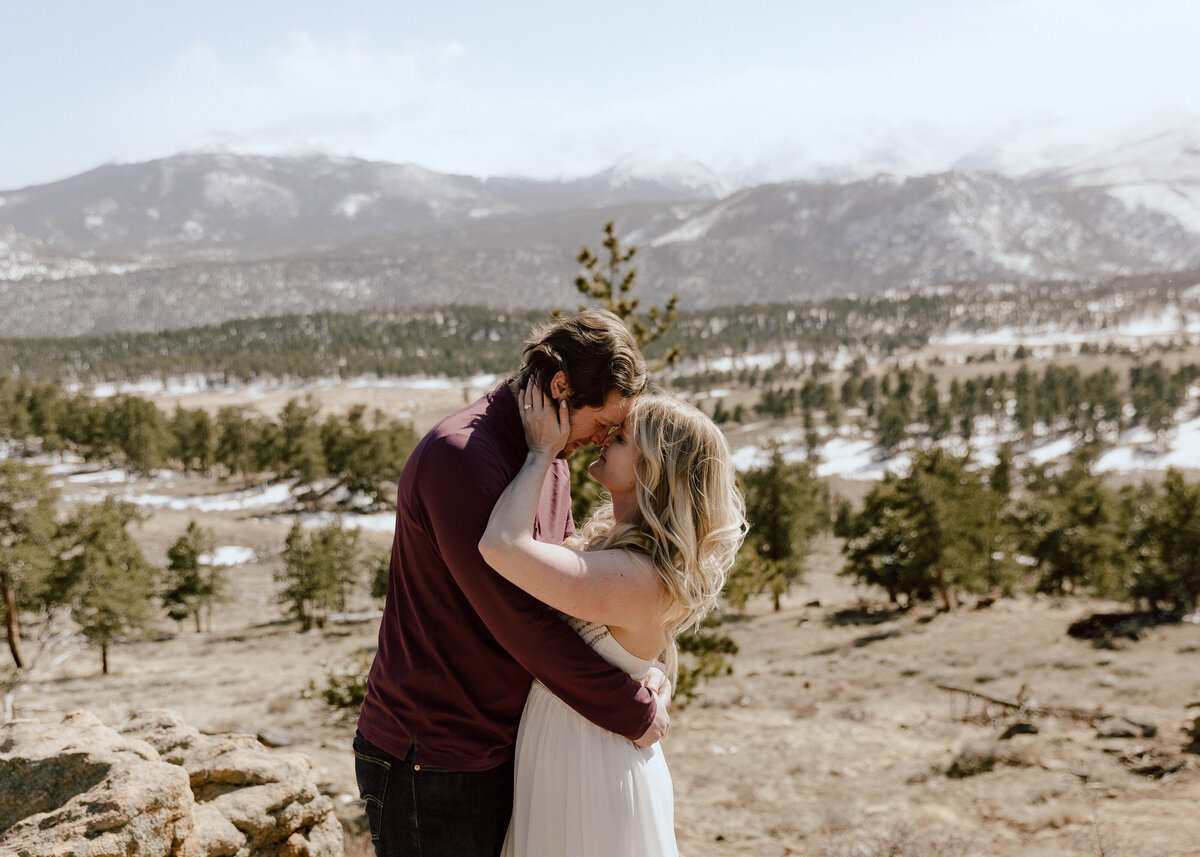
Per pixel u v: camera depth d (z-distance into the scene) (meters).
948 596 39.97
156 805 2.91
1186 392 189.62
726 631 38.84
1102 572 38.62
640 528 2.15
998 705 16.50
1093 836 6.96
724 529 2.17
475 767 2.13
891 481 41.16
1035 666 21.72
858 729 15.24
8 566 36.16
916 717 16.45
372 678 2.24
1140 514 37.47
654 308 10.47
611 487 2.21
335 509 109.69
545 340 2.08
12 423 150.88
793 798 10.63
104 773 3.09
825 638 33.59
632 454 2.16
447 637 2.06
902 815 8.71
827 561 77.44
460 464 1.94
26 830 2.79
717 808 10.40
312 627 53.88
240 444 128.25
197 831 3.61
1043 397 185.12
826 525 87.44
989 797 9.07
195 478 135.12
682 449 2.09
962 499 38.81
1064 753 10.53
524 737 2.19
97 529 39.59
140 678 37.25
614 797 2.13
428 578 2.04
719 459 2.14
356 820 7.55
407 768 2.12
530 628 1.97
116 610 38.66
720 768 12.63
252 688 32.66
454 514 1.92
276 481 128.62
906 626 33.69
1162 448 155.12
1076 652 23.03
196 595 53.22
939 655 25.73
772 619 41.38
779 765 12.55
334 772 9.84
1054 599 38.31
